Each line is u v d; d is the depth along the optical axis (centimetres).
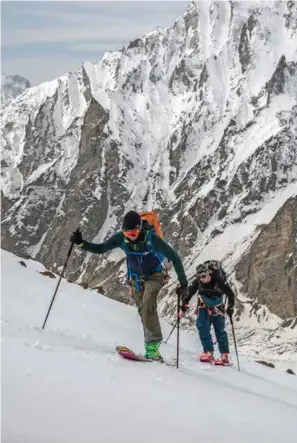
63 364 869
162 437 653
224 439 682
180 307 1148
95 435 627
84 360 914
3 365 816
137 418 702
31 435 600
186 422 720
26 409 670
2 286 1691
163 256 1091
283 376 1612
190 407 785
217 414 782
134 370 907
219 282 1379
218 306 1398
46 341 1045
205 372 1211
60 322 1451
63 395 738
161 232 1120
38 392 733
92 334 1383
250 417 797
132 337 1478
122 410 723
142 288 1101
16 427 614
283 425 791
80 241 1091
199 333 1398
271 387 1243
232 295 1377
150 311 1095
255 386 1205
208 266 1386
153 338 1102
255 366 1661
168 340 1725
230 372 1273
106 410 713
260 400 910
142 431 661
